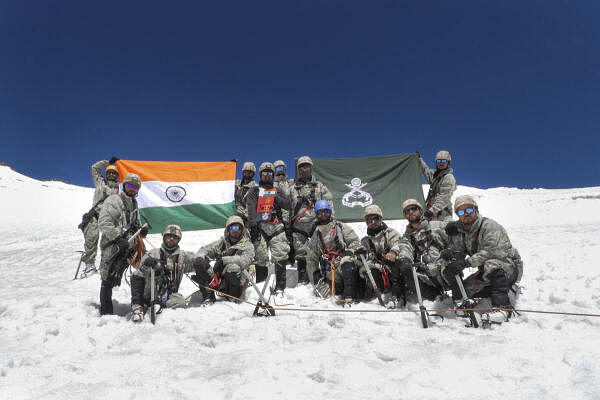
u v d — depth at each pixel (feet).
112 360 9.86
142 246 15.94
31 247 43.55
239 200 24.09
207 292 16.60
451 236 14.66
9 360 9.83
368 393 7.67
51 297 16.98
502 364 8.69
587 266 18.30
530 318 12.17
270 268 16.84
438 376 8.26
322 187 21.33
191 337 11.66
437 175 23.50
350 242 18.31
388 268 16.33
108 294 14.74
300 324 12.67
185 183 28.89
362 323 12.73
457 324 12.33
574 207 55.42
